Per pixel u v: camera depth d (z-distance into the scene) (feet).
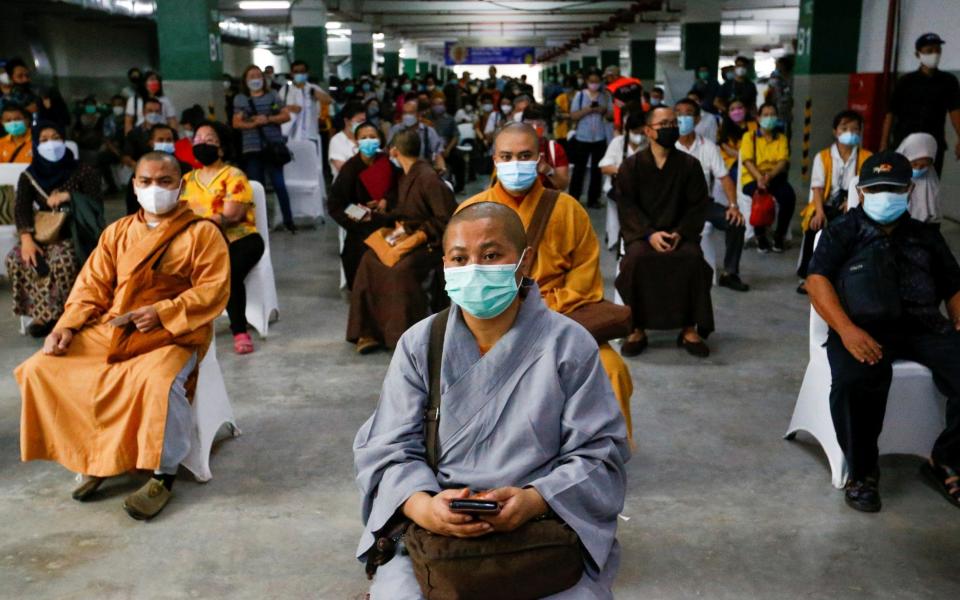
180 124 35.04
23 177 18.45
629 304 17.25
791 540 10.48
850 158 20.92
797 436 13.56
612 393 6.73
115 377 11.22
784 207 26.73
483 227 6.43
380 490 6.53
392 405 6.81
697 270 17.10
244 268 17.99
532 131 11.79
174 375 11.24
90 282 12.05
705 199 17.43
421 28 117.80
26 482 12.22
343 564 10.02
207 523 10.99
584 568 6.44
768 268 25.02
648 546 10.34
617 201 17.75
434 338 6.77
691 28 70.44
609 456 6.52
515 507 6.06
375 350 18.02
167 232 12.03
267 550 10.34
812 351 12.65
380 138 20.52
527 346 6.57
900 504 11.38
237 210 17.85
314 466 12.62
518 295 6.72
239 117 30.27
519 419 6.49
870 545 10.37
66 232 18.74
